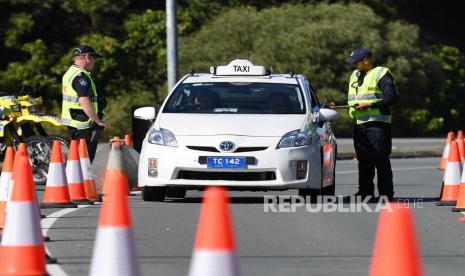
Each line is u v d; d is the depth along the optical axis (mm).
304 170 31422
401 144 79812
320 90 90125
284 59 91000
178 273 19719
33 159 40812
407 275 13352
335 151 35281
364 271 20031
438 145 78500
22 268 18203
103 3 89875
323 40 91125
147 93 87500
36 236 18406
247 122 31906
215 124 31734
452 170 33156
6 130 41250
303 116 32719
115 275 15258
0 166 46375
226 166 30969
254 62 90188
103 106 36188
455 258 21906
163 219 28172
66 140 40906
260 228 26359
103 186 35219
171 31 57594
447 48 109125
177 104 33625
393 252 13414
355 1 104688
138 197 35188
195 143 31234
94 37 89250
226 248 13602
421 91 97938
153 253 22219
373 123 33594
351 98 33875
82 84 35281
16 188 18438
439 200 34188
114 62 88812
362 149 33812
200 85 34344
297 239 24469
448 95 105500
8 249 18297
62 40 91625
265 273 19750
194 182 31172
